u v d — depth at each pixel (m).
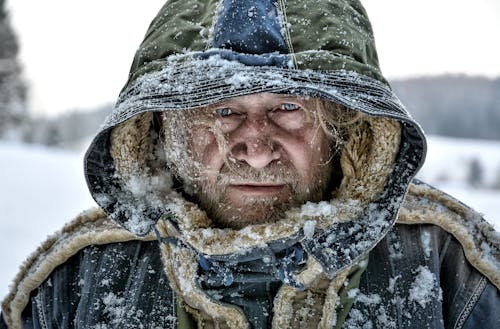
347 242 0.70
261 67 0.64
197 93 0.65
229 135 0.70
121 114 0.68
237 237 0.70
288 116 0.70
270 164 0.70
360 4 0.72
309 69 0.65
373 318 0.72
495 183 12.62
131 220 0.74
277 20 0.67
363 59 0.67
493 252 0.74
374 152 0.69
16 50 12.98
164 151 0.76
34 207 4.36
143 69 0.69
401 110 0.65
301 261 0.71
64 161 7.53
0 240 3.19
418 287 0.73
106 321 0.78
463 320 0.73
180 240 0.75
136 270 0.79
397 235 0.76
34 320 0.82
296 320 0.73
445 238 0.77
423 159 0.67
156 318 0.76
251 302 0.73
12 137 13.27
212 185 0.72
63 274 0.82
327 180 0.73
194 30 0.68
